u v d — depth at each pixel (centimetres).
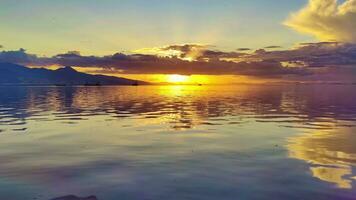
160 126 2703
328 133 2292
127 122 2995
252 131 2386
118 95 9244
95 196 1065
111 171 1329
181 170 1331
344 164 1412
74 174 1292
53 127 2659
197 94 10050
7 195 1081
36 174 1299
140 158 1541
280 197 1034
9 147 1830
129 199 1036
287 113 3878
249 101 6338
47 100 6688
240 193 1073
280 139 2044
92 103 5797
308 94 10094
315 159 1505
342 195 1049
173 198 1038
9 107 4850
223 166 1385
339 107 4872
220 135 2205
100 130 2475
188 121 3058
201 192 1083
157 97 8100
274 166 1380
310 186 1130
